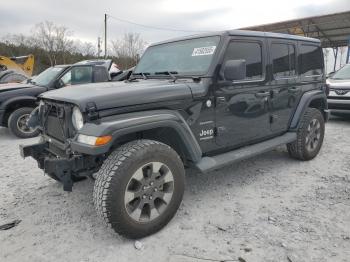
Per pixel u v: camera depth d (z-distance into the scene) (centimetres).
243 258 270
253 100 410
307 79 506
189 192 403
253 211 351
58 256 280
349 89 779
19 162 537
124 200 284
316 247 283
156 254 280
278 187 414
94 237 308
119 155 286
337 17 1867
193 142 335
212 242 295
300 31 2220
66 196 397
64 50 4131
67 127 308
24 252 286
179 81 362
